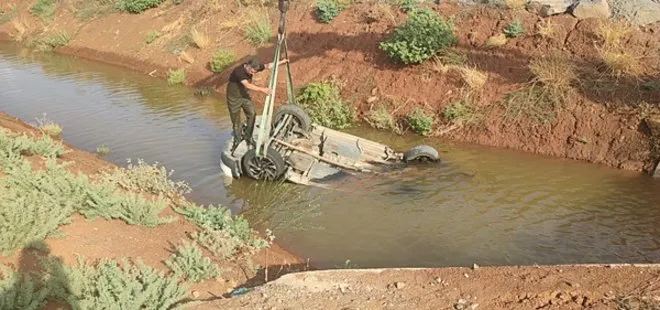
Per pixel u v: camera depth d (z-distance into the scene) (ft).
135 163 34.91
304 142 33.63
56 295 16.93
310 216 27.86
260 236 25.81
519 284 18.60
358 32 48.96
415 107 41.75
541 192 29.96
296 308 17.57
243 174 32.35
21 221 19.26
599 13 39.47
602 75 36.50
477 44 42.63
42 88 55.21
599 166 33.30
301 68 49.65
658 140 32.35
